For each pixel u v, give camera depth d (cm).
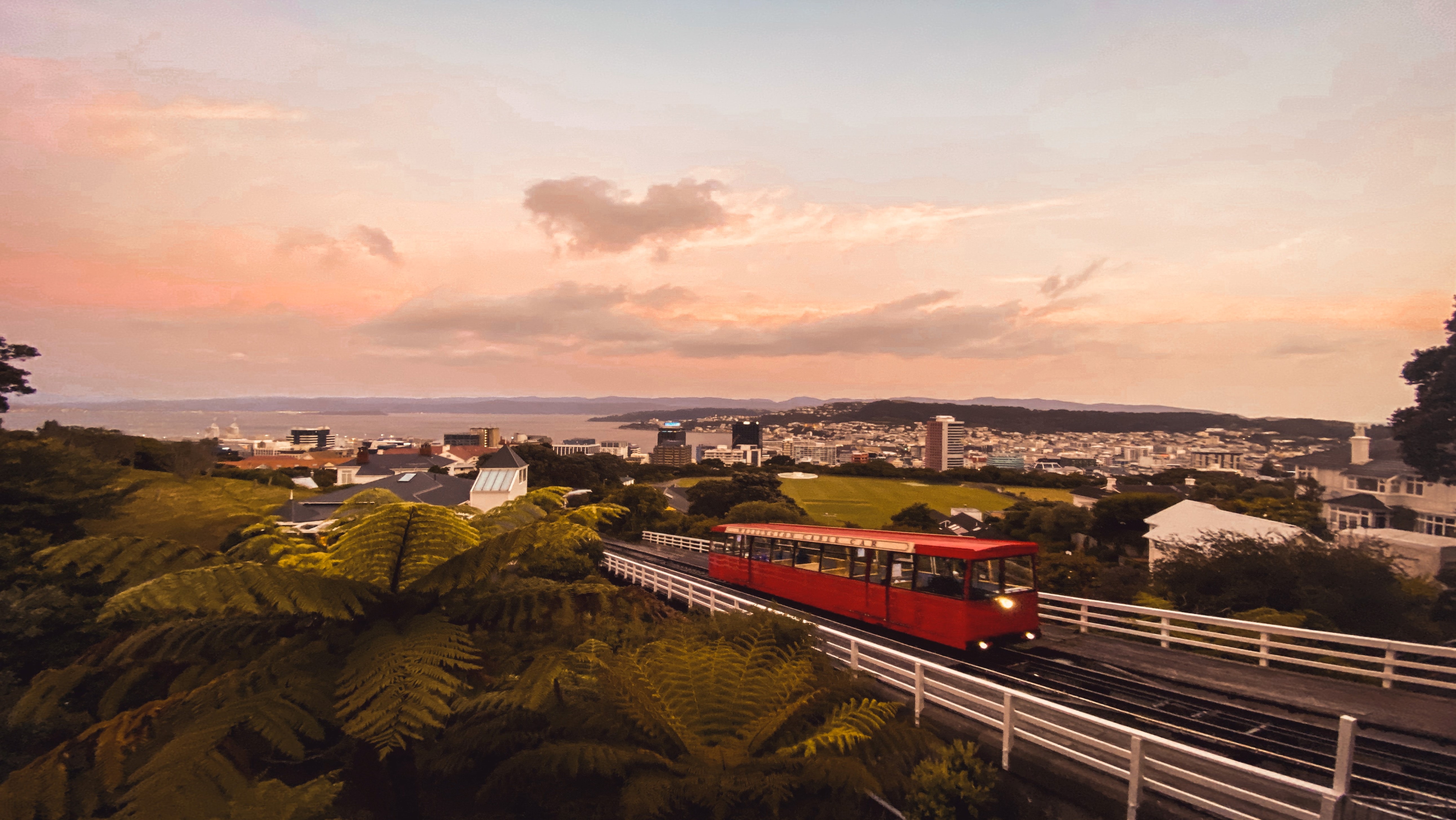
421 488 3719
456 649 412
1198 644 1202
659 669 534
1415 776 728
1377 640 983
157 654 443
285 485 4541
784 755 468
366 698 375
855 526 6097
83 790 419
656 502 5462
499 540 450
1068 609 1505
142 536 472
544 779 509
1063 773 704
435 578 461
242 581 386
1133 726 895
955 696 969
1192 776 608
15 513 1110
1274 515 3850
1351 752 586
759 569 1981
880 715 513
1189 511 3778
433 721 362
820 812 462
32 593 860
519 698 430
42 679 432
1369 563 1789
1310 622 1492
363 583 461
